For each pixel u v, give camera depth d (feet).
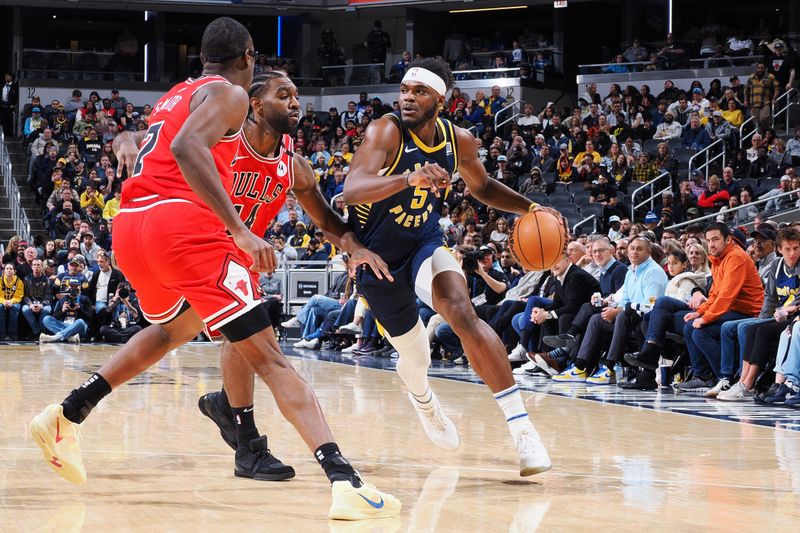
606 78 67.62
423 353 12.64
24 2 72.13
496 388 11.16
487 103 65.51
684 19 82.94
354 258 11.74
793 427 16.55
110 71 72.33
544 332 27.68
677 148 55.83
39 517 8.53
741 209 43.37
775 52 58.44
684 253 25.98
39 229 59.67
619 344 24.80
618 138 58.80
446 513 8.97
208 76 9.77
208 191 8.95
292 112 10.75
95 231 52.39
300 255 46.83
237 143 9.93
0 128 64.54
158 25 78.84
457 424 16.05
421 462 12.03
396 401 19.38
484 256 31.58
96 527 8.14
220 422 11.27
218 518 8.58
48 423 9.87
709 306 23.12
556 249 13.07
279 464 10.69
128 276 9.96
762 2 82.74
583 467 11.82
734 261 22.76
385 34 73.92
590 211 50.52
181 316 10.36
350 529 8.19
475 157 12.76
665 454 13.02
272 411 16.97
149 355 10.49
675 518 8.84
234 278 9.41
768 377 22.49
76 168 58.85
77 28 86.48
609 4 80.33
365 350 35.68
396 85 70.74
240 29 10.21
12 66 78.07
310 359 33.32
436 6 75.56
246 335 9.39
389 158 11.78
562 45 76.84
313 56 79.97
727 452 13.29
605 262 27.78
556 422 16.52
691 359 24.00
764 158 49.90
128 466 11.29
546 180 55.88
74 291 41.73
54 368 26.63
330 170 57.41
